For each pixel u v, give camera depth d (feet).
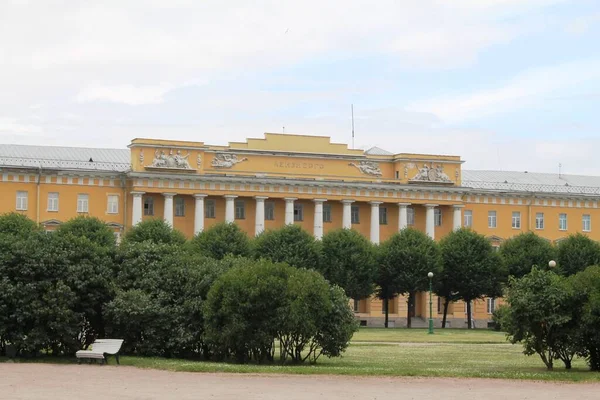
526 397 121.70
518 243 395.55
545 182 485.56
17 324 166.09
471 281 382.22
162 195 408.05
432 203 440.45
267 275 166.61
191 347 172.55
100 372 142.82
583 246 388.57
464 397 120.16
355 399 116.26
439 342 255.91
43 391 118.73
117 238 398.62
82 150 433.89
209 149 414.82
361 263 369.30
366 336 281.33
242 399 114.01
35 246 170.60
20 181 392.47
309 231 430.61
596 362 162.30
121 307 168.25
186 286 173.27
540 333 162.61
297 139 429.38
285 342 167.32
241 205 423.23
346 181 428.15
